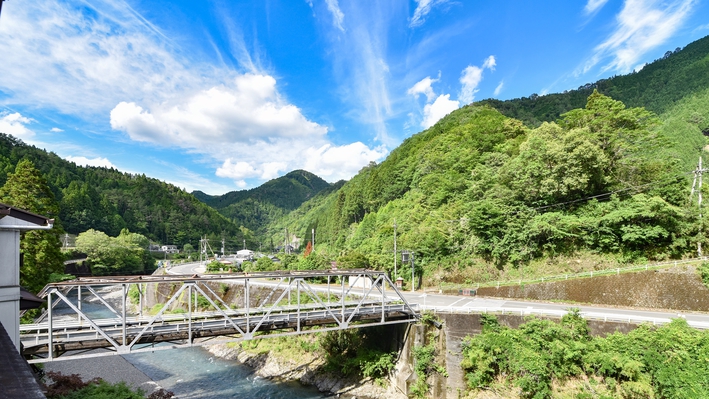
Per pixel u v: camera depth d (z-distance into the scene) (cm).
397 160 7906
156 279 1755
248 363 2958
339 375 2580
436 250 3800
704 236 2483
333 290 3469
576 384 1828
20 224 1295
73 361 2958
